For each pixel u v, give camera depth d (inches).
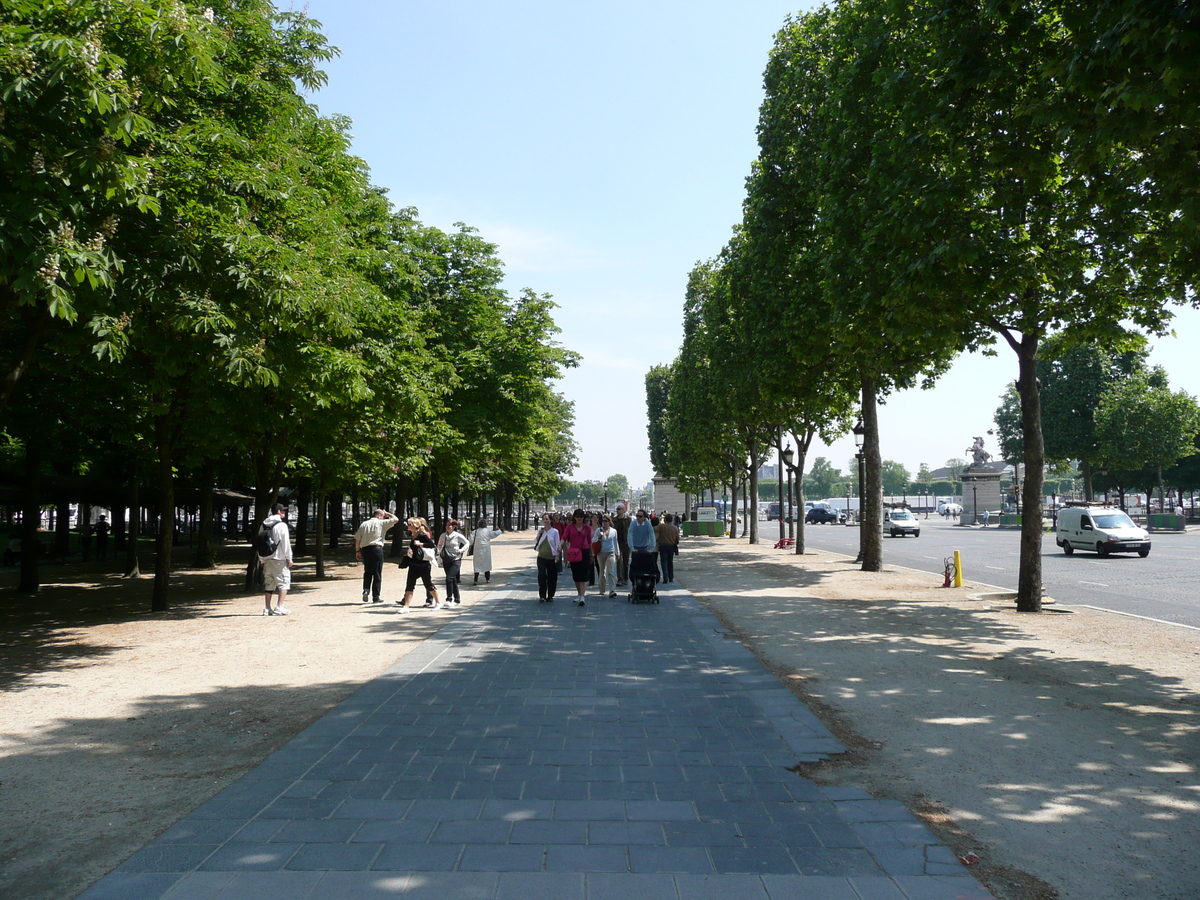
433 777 212.8
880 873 155.6
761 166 825.5
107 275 304.3
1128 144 315.0
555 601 650.8
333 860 160.6
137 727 268.2
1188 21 255.9
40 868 160.1
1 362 486.3
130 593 737.0
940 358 844.0
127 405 690.2
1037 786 209.0
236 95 506.0
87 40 279.4
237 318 414.0
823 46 761.0
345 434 755.4
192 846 167.6
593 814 186.4
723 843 169.8
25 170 277.7
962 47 382.9
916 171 431.5
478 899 143.8
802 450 1249.4
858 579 822.5
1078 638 451.8
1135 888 151.6
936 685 332.8
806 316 692.7
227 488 1565.0
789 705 293.3
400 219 1084.5
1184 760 231.1
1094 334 532.4
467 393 1133.1
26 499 743.1
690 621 523.2
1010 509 2682.1
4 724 272.1
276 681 342.6
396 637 464.1
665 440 2743.6
